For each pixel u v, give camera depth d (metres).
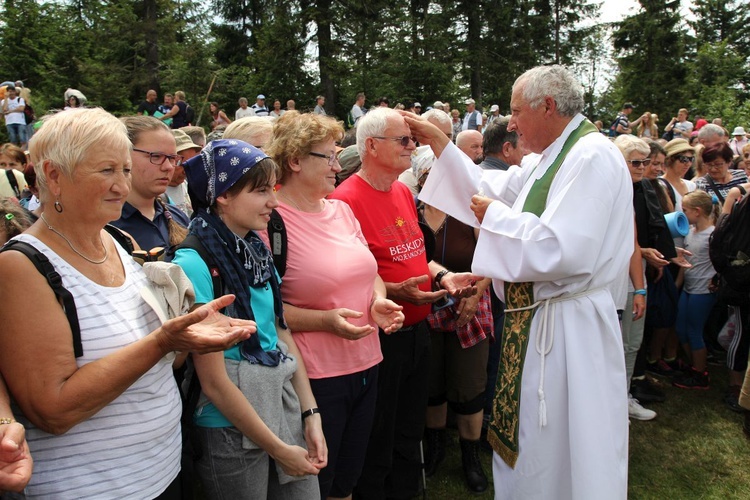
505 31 30.03
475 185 2.87
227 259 1.83
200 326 1.42
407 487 2.91
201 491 2.76
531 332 2.39
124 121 2.44
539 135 2.44
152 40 24.55
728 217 3.93
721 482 3.30
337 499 2.37
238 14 30.00
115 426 1.43
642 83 35.59
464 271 3.22
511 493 2.45
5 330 1.30
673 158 4.91
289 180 2.29
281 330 2.09
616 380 2.30
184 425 1.81
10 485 1.15
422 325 2.77
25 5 23.84
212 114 18.39
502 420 2.51
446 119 4.06
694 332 4.46
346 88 25.56
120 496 1.42
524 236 2.28
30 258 1.33
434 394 3.25
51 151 1.36
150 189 2.44
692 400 4.30
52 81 22.69
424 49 27.33
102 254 1.53
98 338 1.39
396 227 2.66
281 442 1.78
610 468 2.21
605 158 2.25
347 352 2.24
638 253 3.74
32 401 1.30
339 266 2.21
